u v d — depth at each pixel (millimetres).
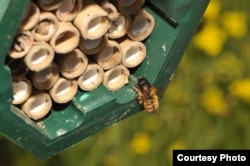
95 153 589
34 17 354
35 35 356
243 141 588
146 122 588
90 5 365
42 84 371
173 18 380
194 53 584
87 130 382
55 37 359
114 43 380
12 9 341
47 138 373
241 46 587
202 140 586
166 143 587
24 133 368
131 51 387
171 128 587
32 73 369
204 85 584
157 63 388
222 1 591
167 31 385
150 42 389
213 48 578
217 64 582
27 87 370
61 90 377
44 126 376
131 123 588
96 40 375
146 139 586
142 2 377
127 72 387
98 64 381
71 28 362
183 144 586
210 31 581
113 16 373
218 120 587
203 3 379
